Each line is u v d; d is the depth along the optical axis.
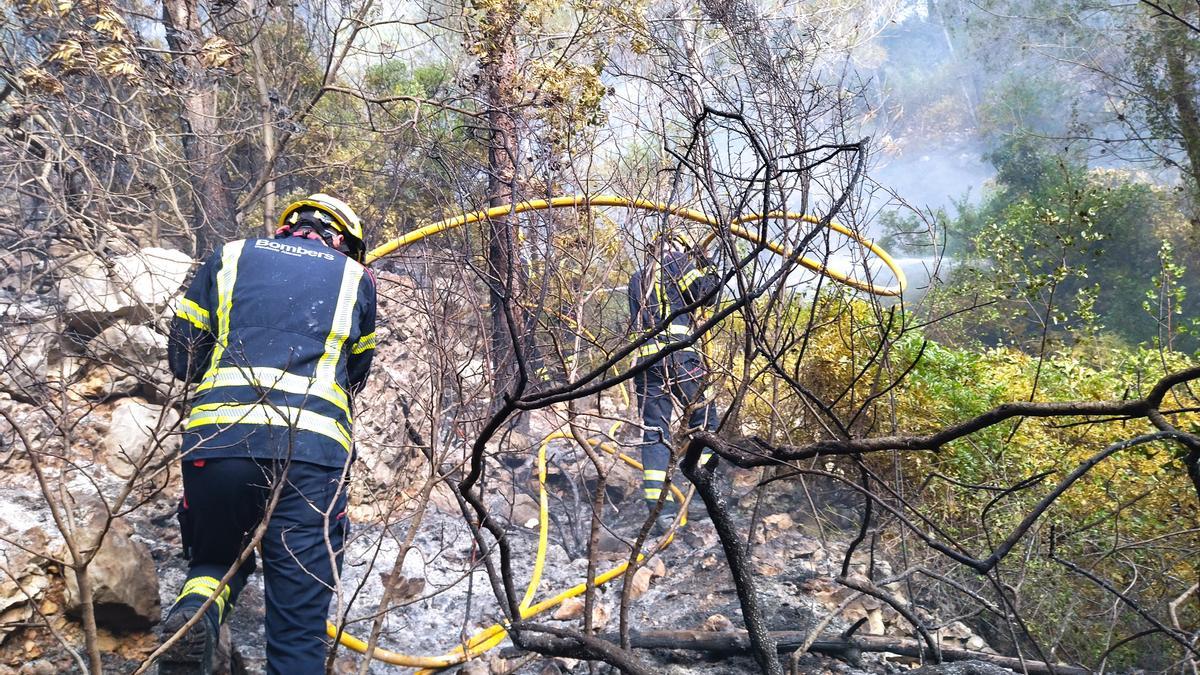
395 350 4.35
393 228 4.88
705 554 3.92
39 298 4.33
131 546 2.98
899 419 4.06
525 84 3.94
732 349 3.09
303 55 5.94
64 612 2.80
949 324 5.70
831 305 4.11
